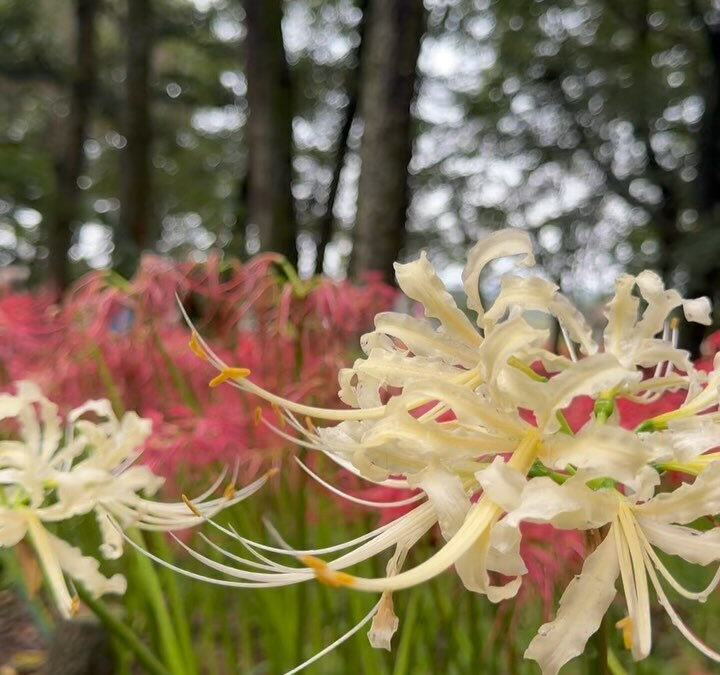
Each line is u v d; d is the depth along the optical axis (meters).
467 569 0.13
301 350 0.33
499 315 0.16
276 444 0.33
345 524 0.36
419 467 0.14
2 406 0.20
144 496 0.27
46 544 0.19
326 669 0.38
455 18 1.44
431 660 0.33
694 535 0.14
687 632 0.13
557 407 0.14
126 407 0.37
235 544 0.35
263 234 0.88
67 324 0.37
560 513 0.13
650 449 0.13
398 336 0.17
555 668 0.13
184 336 0.38
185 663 0.32
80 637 0.31
